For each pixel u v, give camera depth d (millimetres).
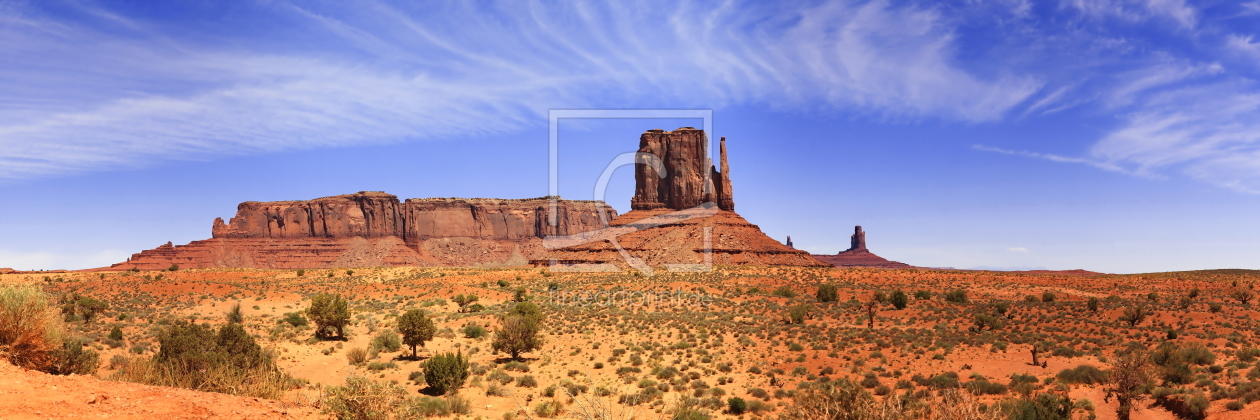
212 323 58312
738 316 61500
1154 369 32875
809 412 12383
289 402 13961
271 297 83125
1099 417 27391
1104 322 56719
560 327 55844
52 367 16016
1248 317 57938
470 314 67000
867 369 38250
